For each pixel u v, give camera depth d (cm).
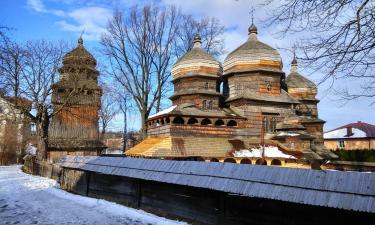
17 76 2919
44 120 3077
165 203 1263
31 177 2520
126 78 3703
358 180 761
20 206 1409
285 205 908
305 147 2925
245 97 3025
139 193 1390
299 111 3712
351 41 652
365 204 710
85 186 1742
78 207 1415
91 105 4016
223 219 1045
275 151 2811
